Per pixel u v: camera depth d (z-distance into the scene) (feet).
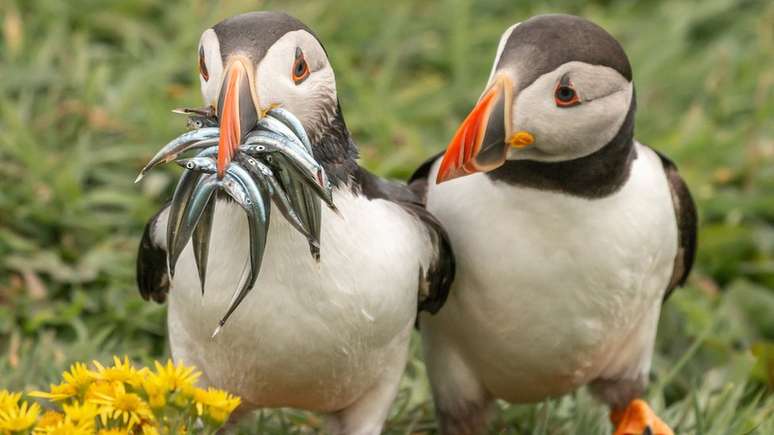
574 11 50.62
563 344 27.02
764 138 44.65
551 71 24.34
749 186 42.83
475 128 24.36
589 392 29.89
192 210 22.62
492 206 26.13
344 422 26.68
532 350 27.14
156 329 34.78
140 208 37.91
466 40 46.75
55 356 32.37
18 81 41.88
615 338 27.66
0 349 34.04
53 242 37.27
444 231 25.86
